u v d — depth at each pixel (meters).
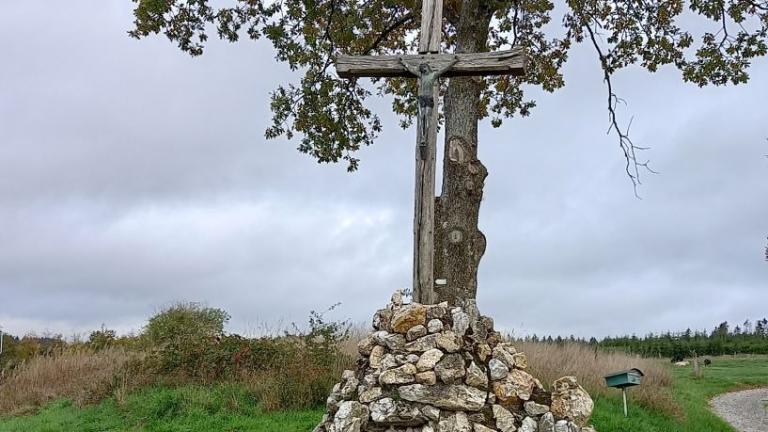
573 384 5.71
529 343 16.47
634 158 13.08
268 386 12.09
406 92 14.98
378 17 14.30
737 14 12.73
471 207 10.52
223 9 13.55
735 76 13.09
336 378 12.27
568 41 14.52
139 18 12.87
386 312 6.04
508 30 14.55
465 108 10.97
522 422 5.48
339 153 14.48
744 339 52.84
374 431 5.45
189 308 18.72
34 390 14.88
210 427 10.62
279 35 13.80
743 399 23.81
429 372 5.50
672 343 49.38
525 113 15.15
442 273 10.30
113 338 20.33
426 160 6.30
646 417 13.41
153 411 11.51
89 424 11.45
